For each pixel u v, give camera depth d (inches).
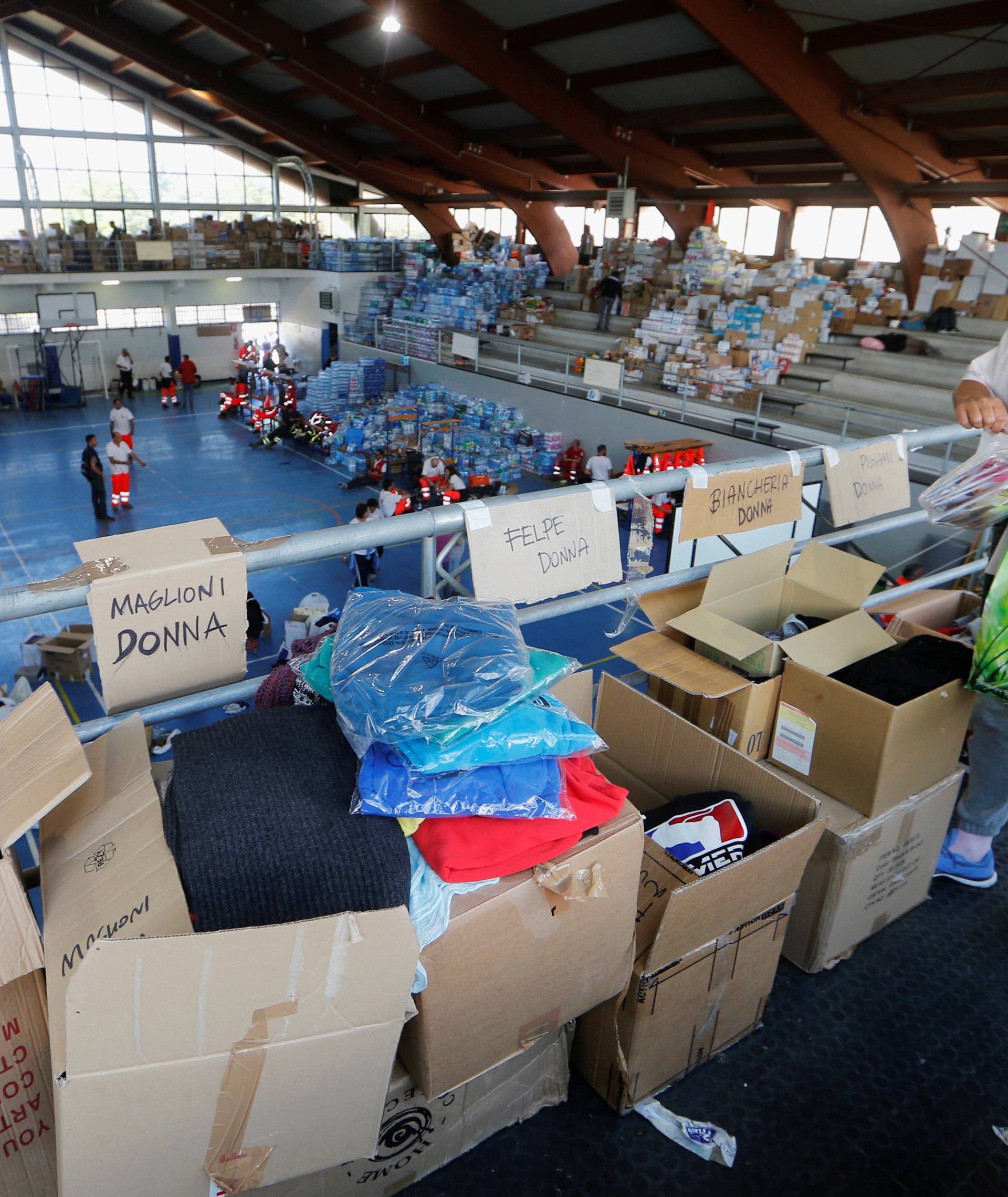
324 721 59.7
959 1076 80.0
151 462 633.0
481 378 684.7
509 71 527.5
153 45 711.7
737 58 408.8
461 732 52.7
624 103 567.5
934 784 91.9
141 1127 40.6
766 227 710.5
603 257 761.6
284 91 754.2
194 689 61.9
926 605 118.2
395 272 953.5
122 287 895.7
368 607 63.9
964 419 84.2
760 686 89.7
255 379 827.4
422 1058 55.3
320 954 40.9
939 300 545.0
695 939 69.1
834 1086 78.3
